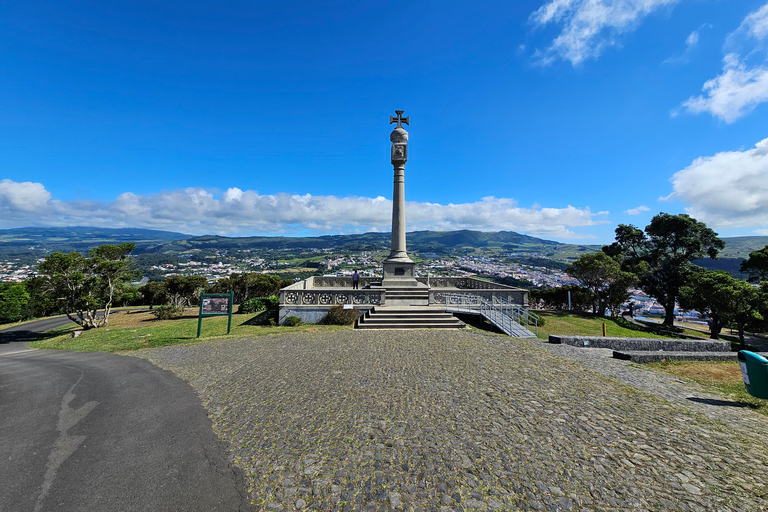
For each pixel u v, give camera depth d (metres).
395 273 21.14
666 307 31.25
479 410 6.52
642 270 29.33
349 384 8.12
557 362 9.80
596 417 6.18
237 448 5.38
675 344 11.75
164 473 4.76
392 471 4.62
